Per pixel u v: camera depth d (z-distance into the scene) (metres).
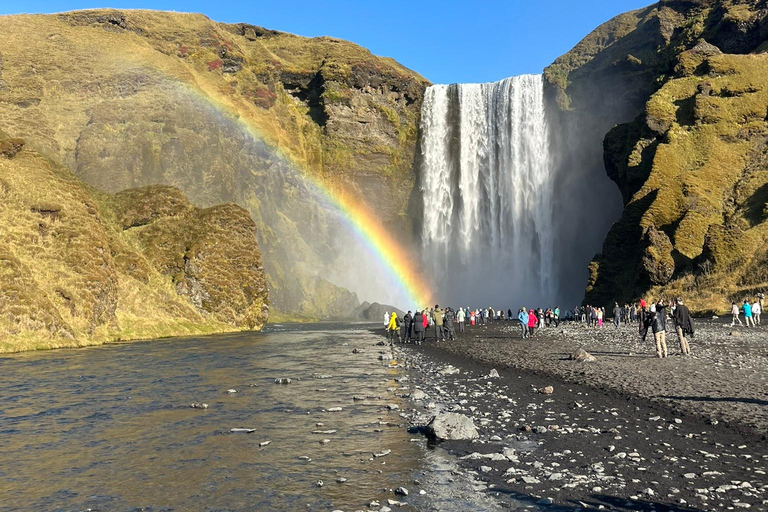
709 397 14.25
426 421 12.92
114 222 59.75
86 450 10.87
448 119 124.81
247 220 64.56
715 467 8.76
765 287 56.56
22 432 12.41
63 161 89.38
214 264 59.66
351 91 126.69
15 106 95.69
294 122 124.94
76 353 32.72
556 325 64.06
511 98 119.94
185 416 14.02
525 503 7.49
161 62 112.81
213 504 7.83
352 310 101.00
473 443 10.78
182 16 135.00
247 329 60.56
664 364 21.47
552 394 15.98
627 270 76.06
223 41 129.25
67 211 47.41
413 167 126.62
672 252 69.25
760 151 77.38
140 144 90.69
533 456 9.71
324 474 9.15
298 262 103.94
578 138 114.25
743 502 7.21
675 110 85.25
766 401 13.52
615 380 17.89
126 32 122.12
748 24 97.38
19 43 108.75
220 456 10.31
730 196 73.50
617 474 8.55
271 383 19.73
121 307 49.03
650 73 105.75
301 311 95.00
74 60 107.31
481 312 76.12
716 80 86.19
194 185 92.81
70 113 98.56
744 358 22.61
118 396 17.16
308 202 114.50
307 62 137.12
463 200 121.00
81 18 121.69
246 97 122.12
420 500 7.75
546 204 115.69
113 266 49.38
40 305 37.34
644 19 138.25
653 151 82.50
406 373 22.31
